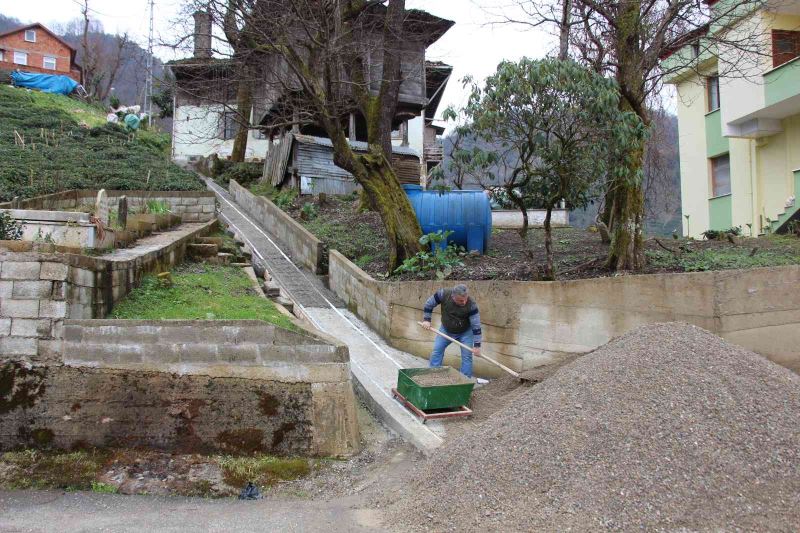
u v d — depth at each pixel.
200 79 17.02
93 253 8.14
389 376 7.71
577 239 13.10
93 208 12.57
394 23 14.77
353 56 13.66
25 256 6.15
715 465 4.09
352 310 10.35
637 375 5.05
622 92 8.87
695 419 4.47
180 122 28.27
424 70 21.78
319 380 6.05
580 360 6.02
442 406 6.34
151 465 5.58
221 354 6.04
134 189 15.31
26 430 5.79
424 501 4.52
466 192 11.44
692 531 3.66
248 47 12.88
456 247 11.17
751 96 14.08
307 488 5.36
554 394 5.24
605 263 8.95
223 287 9.24
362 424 6.57
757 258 8.72
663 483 4.02
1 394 5.85
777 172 14.88
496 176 9.14
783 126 14.59
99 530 4.30
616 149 7.85
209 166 25.59
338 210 16.98
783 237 11.91
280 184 21.02
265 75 15.91
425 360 8.42
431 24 20.89
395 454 5.83
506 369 7.02
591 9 9.92
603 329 7.43
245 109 18.19
